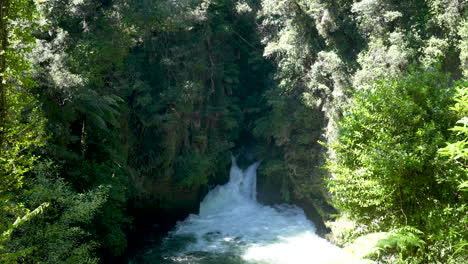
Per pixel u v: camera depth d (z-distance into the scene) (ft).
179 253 71.10
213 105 100.37
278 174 95.91
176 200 88.74
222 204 97.45
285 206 94.07
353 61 72.54
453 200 22.49
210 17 96.58
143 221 84.53
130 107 82.89
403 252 21.90
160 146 84.53
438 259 21.71
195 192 90.63
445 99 24.70
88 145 64.54
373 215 26.17
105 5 81.30
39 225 35.19
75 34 69.77
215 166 96.68
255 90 111.04
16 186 24.76
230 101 102.78
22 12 23.21
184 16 88.79
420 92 25.36
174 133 86.48
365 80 64.03
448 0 59.98
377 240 16.92
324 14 75.46
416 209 23.79
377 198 24.86
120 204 66.85
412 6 66.23
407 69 60.95
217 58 103.76
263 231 82.33
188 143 91.09
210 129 98.89
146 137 84.69
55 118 54.49
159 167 85.15
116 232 59.62
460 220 21.45
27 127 24.73
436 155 22.04
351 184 26.12
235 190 100.89
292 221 87.51
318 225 81.76
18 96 24.25
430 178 23.12
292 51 86.28
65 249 36.63
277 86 93.91
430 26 61.77
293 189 92.02
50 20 63.31
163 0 86.22
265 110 104.99
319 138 84.33
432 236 21.24
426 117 24.88
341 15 78.18
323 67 77.66
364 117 26.73
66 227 38.24
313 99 83.82
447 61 60.08
